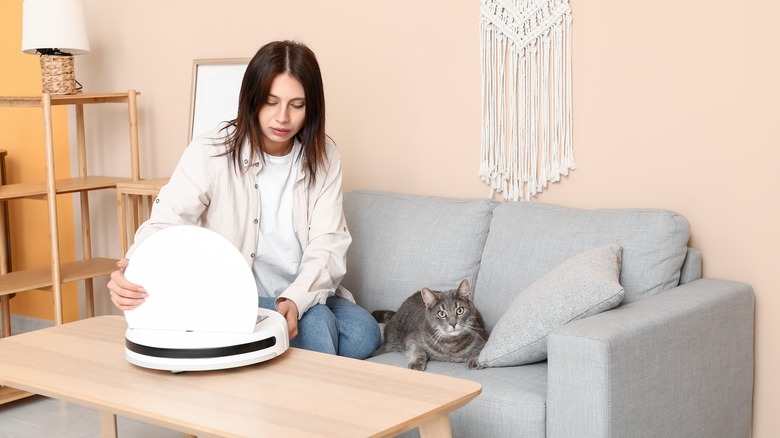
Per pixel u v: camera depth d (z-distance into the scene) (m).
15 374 1.62
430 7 2.95
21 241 4.19
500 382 2.04
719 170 2.45
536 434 1.94
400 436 2.16
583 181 2.69
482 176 2.88
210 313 1.68
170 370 1.61
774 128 2.35
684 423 2.12
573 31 2.66
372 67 3.11
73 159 4.00
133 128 3.52
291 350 1.78
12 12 4.02
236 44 3.47
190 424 1.37
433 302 2.34
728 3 2.39
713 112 2.44
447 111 2.96
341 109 3.21
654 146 2.55
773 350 2.41
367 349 2.33
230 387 1.54
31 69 4.01
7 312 3.70
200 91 3.47
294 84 2.13
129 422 2.97
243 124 2.23
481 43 2.83
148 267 1.72
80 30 3.38
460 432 2.03
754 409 2.45
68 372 1.63
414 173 3.06
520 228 2.55
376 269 2.78
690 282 2.40
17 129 4.12
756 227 2.41
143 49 3.76
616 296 2.05
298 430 1.33
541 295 2.14
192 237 1.73
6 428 2.95
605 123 2.63
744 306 2.35
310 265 2.29
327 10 3.20
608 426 1.86
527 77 2.76
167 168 3.75
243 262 1.70
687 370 2.12
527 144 2.79
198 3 3.56
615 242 2.36
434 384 1.55
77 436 2.88
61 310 3.29
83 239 3.81
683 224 2.36
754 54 2.36
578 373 1.87
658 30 2.51
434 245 2.69
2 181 4.00
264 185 2.38
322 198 2.43
